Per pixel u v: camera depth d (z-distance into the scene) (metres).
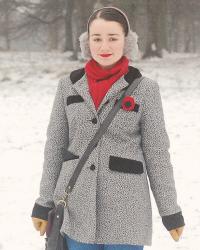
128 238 3.38
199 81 24.97
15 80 25.44
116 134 3.40
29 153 10.41
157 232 6.35
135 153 3.44
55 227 3.43
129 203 3.39
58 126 3.60
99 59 3.43
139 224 3.42
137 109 3.40
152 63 35.97
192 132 12.38
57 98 3.62
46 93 20.78
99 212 3.41
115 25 3.42
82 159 3.42
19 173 8.98
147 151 3.45
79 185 3.42
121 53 3.46
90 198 3.39
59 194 3.51
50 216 3.47
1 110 16.23
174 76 27.22
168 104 17.30
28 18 49.94
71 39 51.09
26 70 30.08
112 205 3.39
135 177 3.41
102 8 3.52
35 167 9.38
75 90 3.52
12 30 51.78
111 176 3.38
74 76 3.58
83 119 3.43
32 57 44.81
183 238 6.16
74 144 3.48
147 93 3.42
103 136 3.41
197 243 6.03
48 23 50.50
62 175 3.51
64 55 48.38
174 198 3.43
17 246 5.97
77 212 3.43
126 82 3.41
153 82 3.47
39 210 3.63
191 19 58.28
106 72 3.43
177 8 48.22
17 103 17.89
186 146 10.91
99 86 3.42
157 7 41.22
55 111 3.61
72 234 3.45
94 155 3.40
